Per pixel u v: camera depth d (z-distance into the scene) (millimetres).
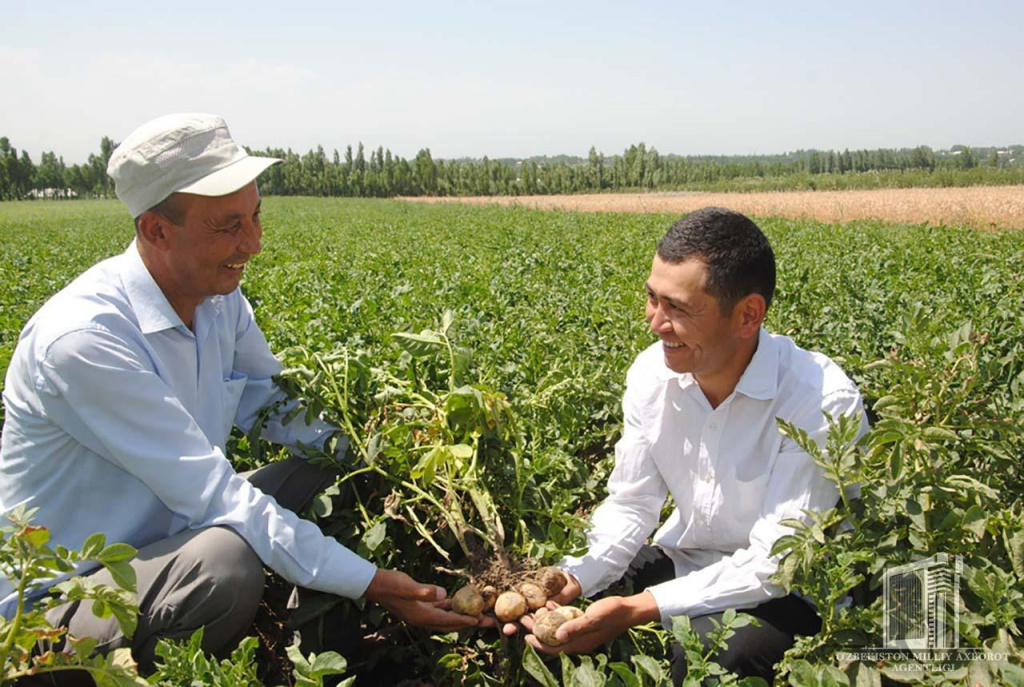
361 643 2797
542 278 9891
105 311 2426
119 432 2395
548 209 43625
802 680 1838
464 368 3100
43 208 70312
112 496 2535
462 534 2729
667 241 2277
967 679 1923
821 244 15359
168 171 2340
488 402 2934
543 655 2520
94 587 1901
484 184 96625
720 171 128125
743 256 2184
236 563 2418
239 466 3645
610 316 6031
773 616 2416
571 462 3248
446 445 2920
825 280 8609
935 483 2354
